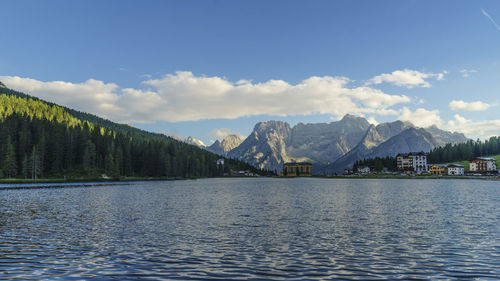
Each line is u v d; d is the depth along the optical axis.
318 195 97.12
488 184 168.75
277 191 119.12
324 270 23.23
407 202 73.25
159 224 42.75
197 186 156.50
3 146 189.62
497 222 44.53
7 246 30.06
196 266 24.09
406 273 22.69
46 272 22.59
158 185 162.00
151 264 24.55
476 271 23.12
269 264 24.67
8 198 81.56
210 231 37.88
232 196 92.75
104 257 26.41
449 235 35.59
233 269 23.42
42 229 38.72
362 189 129.12
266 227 40.69
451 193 101.62
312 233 36.78
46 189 120.56
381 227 40.78
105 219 47.03
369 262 25.27
